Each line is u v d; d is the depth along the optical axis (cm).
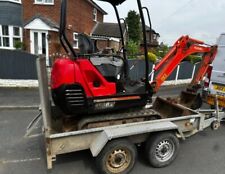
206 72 579
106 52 462
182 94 576
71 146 346
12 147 453
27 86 952
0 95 828
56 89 357
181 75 1270
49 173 372
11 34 1470
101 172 355
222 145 488
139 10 374
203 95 611
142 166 397
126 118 402
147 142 386
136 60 980
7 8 1423
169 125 380
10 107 695
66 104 355
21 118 618
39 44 1505
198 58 1417
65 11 334
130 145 358
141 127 366
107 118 388
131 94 399
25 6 1537
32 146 459
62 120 421
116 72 389
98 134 357
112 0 447
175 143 396
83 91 361
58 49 1496
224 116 505
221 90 568
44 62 375
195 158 429
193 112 453
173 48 492
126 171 366
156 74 491
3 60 941
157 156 390
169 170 388
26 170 378
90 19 2102
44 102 345
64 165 398
